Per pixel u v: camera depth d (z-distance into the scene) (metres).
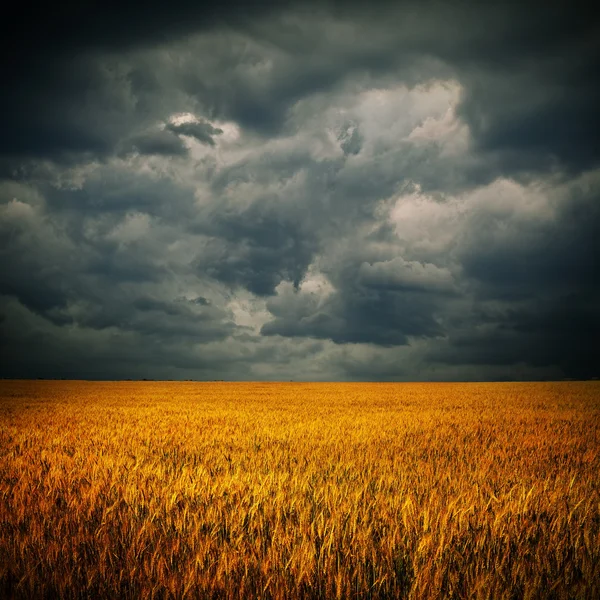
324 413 24.59
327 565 4.80
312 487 7.79
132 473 8.90
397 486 8.01
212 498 7.07
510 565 4.99
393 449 12.36
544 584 4.64
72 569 4.75
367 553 5.10
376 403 33.06
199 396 44.47
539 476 9.05
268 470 9.62
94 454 11.46
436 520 5.91
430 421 20.02
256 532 5.86
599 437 15.17
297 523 6.03
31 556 5.07
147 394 48.31
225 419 21.39
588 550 5.23
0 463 10.48
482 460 10.54
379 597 4.47
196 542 5.42
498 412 24.73
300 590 4.45
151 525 5.82
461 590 4.54
